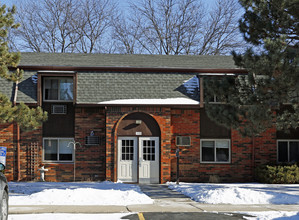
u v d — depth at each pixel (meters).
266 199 13.91
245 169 22.44
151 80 22.38
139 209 11.66
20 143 21.56
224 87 17.52
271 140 22.69
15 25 17.31
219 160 22.45
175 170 22.08
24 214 10.67
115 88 21.89
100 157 21.89
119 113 21.62
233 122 17.50
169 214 10.77
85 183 20.28
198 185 19.80
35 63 23.45
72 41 43.75
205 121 22.52
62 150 21.91
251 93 17.16
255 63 15.44
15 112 16.39
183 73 22.88
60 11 43.31
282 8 16.42
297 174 21.00
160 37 43.72
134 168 21.73
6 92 21.27
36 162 21.52
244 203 13.55
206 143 22.50
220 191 14.41
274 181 20.98
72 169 21.77
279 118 17.14
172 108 22.41
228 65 24.47
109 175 21.33
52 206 12.20
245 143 22.53
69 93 22.09
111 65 23.36
